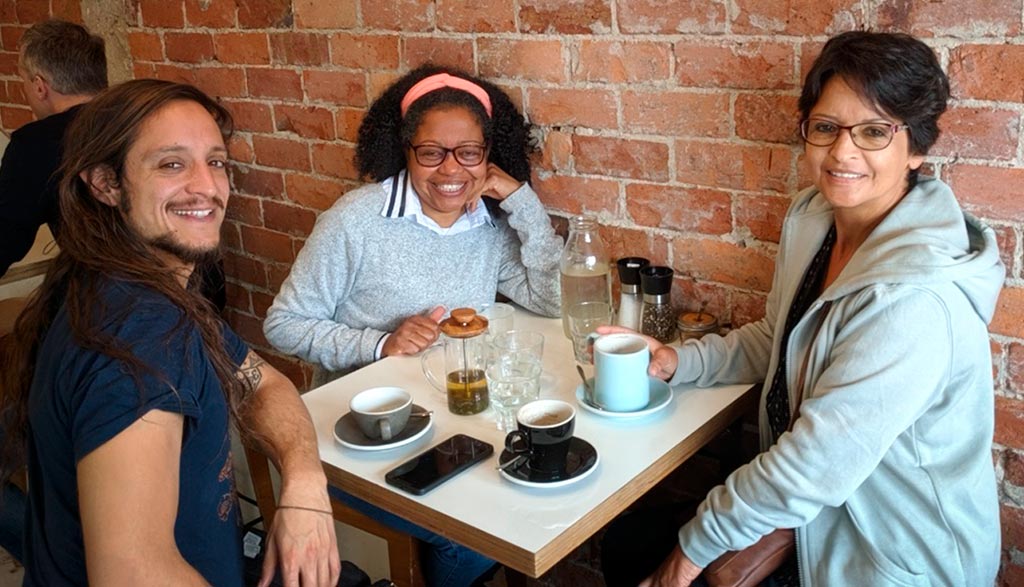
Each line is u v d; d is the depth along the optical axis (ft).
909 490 4.48
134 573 3.31
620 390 5.02
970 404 4.45
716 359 5.45
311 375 9.02
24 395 3.98
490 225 6.76
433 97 6.12
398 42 7.10
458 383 5.17
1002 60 4.69
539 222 6.53
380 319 6.57
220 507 3.97
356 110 7.57
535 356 5.40
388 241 6.40
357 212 6.33
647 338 5.44
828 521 4.64
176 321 3.64
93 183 3.82
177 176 3.84
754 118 5.61
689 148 5.95
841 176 4.52
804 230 5.14
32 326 3.91
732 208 5.90
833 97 4.44
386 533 5.20
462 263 6.66
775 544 4.76
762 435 5.35
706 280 6.19
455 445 4.78
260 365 5.01
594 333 5.47
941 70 4.43
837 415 4.25
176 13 8.63
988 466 4.57
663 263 6.36
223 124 4.25
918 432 4.44
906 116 4.34
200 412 3.63
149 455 3.38
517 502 4.32
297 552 4.22
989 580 4.71
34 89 8.29
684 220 6.15
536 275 6.61
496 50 6.60
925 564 4.50
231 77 8.43
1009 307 5.06
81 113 3.92
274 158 8.40
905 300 4.23
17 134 7.81
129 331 3.50
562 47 6.27
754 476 4.45
